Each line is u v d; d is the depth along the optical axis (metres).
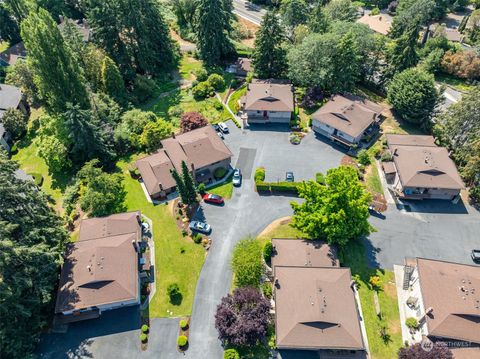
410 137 71.56
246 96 81.88
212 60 99.69
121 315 48.59
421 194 62.44
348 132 71.19
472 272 48.31
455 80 99.25
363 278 52.00
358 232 51.56
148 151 74.38
